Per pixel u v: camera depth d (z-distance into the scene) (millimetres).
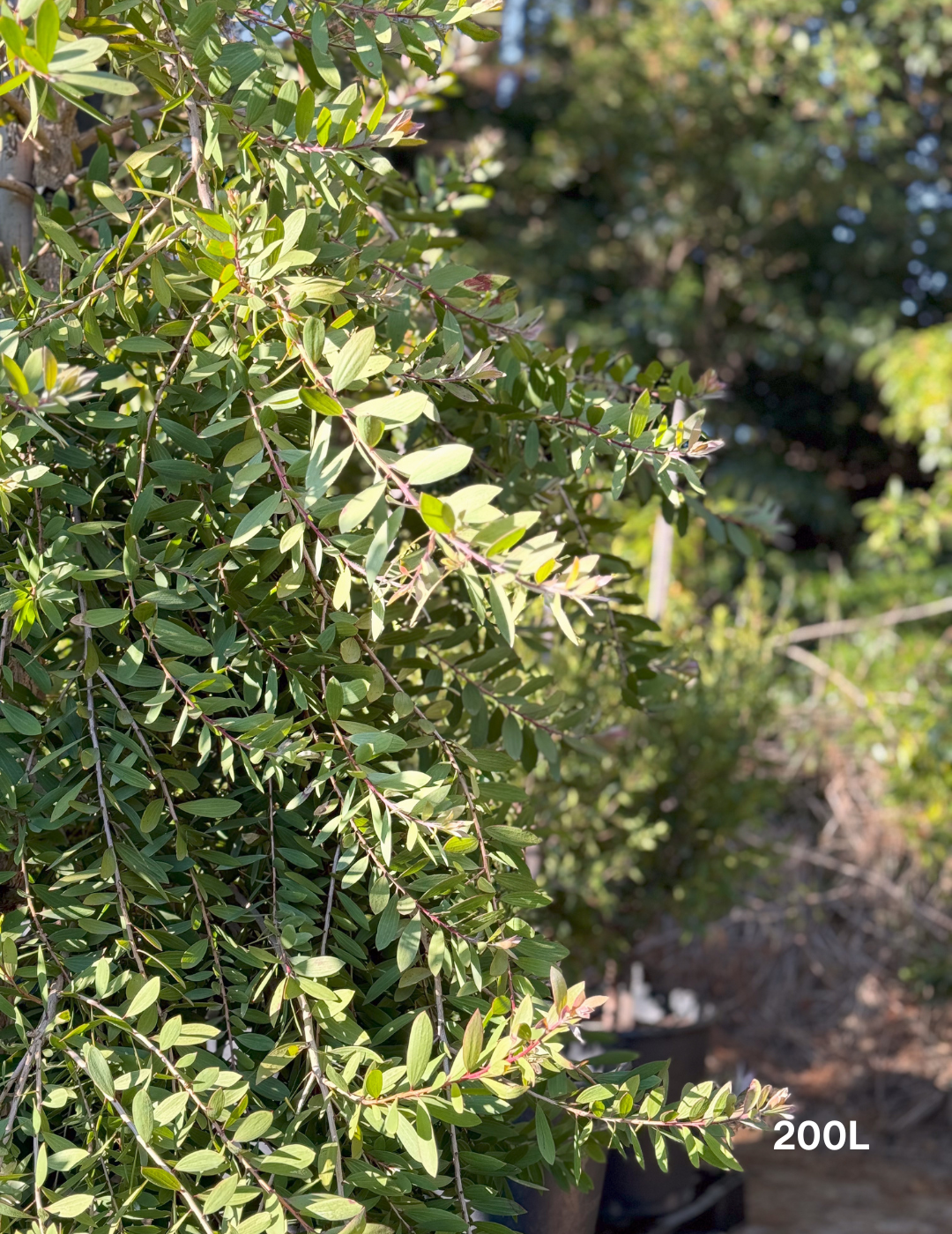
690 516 1544
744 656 3379
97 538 1008
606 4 9836
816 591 6086
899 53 8680
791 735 4066
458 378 1001
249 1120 830
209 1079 859
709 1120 946
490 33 1026
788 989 4133
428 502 716
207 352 949
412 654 1204
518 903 1023
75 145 1411
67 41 708
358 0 969
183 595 973
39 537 963
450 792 1022
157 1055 875
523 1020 839
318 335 832
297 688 951
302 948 988
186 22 947
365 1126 909
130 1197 833
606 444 1137
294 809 1061
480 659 1202
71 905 954
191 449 972
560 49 9742
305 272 1021
